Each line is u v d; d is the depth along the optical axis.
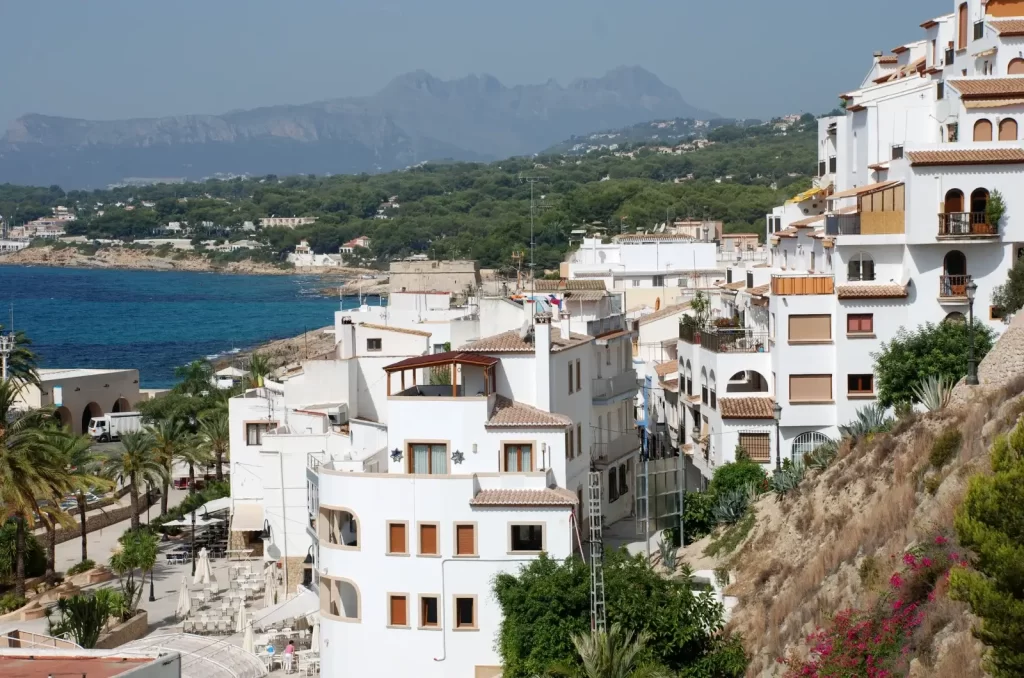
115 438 177.62
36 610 93.56
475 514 68.38
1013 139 89.50
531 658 63.78
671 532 79.31
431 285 190.38
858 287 84.94
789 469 75.69
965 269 84.50
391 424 72.12
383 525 69.06
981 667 43.53
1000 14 95.00
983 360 71.50
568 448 77.50
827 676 51.75
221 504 108.81
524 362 75.31
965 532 42.91
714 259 165.00
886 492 63.34
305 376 98.62
